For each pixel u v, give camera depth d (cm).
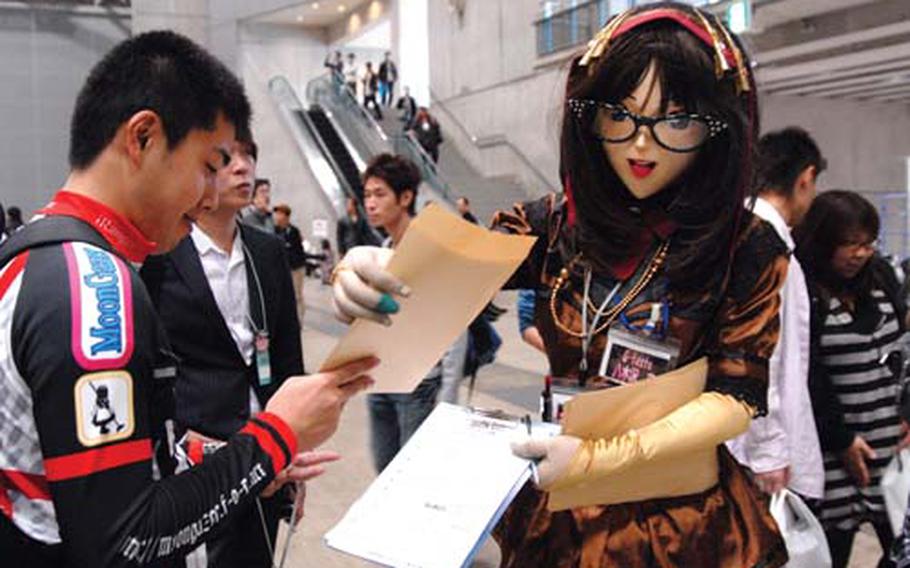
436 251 90
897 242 917
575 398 98
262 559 202
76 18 1631
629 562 107
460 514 97
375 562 95
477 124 1855
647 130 105
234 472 96
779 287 110
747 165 107
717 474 115
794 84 1290
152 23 1328
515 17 1680
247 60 1883
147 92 98
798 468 192
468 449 105
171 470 109
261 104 1788
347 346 98
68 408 85
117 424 87
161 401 106
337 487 389
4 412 89
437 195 1398
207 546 182
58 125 1636
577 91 110
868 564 294
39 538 90
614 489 107
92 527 84
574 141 113
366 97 1955
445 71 2002
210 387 200
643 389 101
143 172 99
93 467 85
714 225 106
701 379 106
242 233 216
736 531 112
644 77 104
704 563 110
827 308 215
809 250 218
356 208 1066
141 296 95
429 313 97
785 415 191
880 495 216
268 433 100
